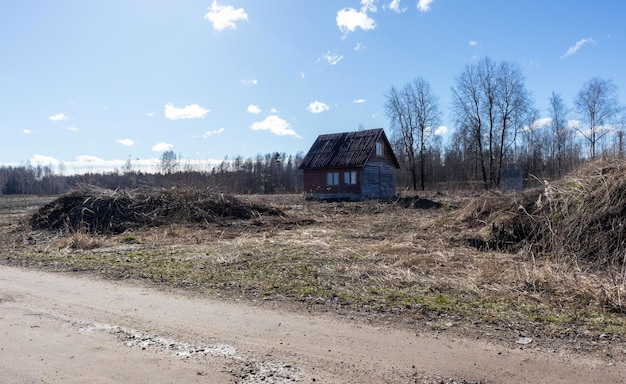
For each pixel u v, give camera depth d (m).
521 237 9.84
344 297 6.07
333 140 36.16
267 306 5.71
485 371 3.72
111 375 3.73
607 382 3.48
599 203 9.05
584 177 10.35
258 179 55.75
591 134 42.16
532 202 10.88
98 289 6.70
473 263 8.34
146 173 36.81
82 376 3.71
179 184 19.81
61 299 6.13
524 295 6.05
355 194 32.84
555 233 9.10
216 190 19.78
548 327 4.77
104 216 15.41
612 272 7.06
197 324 5.01
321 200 31.47
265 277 7.36
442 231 12.02
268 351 4.21
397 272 7.60
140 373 3.76
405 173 58.44
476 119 45.72
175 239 12.67
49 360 4.04
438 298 5.94
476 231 11.09
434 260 8.59
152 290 6.60
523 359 3.94
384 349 4.22
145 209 16.44
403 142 50.78
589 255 8.27
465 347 4.24
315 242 11.45
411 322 5.00
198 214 16.33
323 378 3.64
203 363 3.96
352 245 10.96
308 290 6.46
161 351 4.24
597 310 5.36
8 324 5.05
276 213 18.91
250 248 10.59
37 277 7.64
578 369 3.72
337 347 4.29
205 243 11.90
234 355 4.13
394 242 11.02
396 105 50.12
